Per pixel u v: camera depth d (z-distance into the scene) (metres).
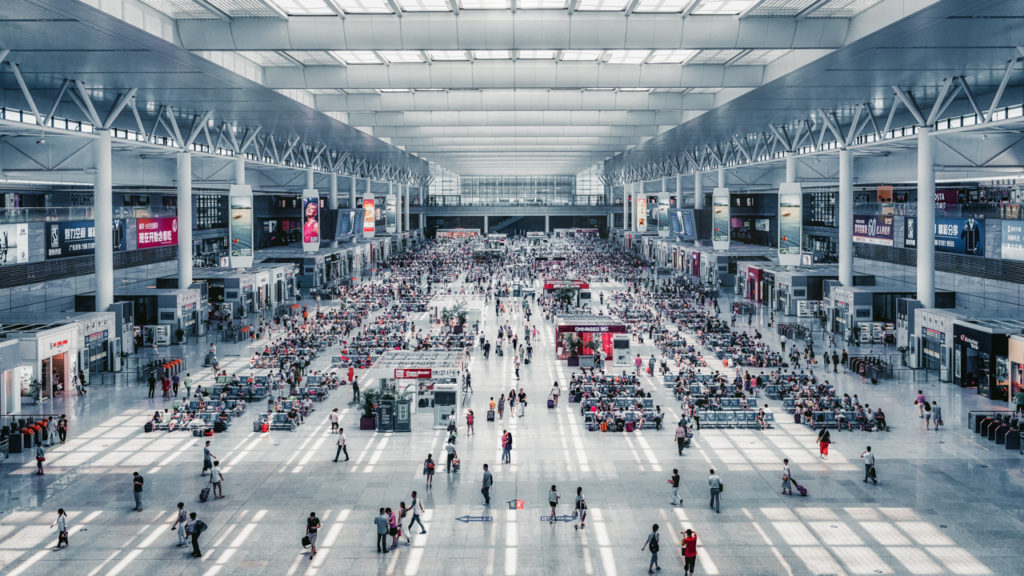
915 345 43.06
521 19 30.30
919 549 19.66
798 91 42.62
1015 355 34.31
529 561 19.09
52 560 19.11
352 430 31.42
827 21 29.78
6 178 44.88
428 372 32.06
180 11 28.62
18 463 26.86
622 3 29.06
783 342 47.94
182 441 29.61
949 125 45.28
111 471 26.05
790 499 23.30
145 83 38.41
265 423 31.02
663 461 27.23
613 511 22.42
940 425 31.44
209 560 19.14
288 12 29.44
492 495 23.81
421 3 29.14
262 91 41.69
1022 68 34.44
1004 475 25.34
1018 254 41.31
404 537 20.30
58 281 49.50
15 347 32.09
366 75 41.03
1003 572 18.31
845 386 38.84
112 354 42.56
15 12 24.50
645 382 40.34
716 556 19.31
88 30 26.97
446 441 29.77
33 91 39.97
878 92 43.06
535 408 35.22
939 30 27.23
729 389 37.12
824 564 18.81
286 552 19.62
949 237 49.03
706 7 28.84
